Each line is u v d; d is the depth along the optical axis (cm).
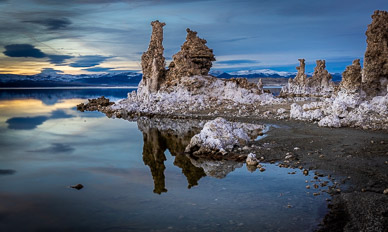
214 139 2012
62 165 1847
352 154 1722
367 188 1247
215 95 4803
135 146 2366
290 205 1140
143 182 1495
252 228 983
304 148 1930
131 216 1105
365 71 3281
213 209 1138
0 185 1480
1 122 3822
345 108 2878
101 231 1006
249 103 4397
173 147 2286
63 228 1034
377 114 2720
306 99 4847
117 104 5334
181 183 1457
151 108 4538
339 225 980
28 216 1133
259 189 1323
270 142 2128
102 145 2423
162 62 5297
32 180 1555
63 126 3456
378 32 3184
